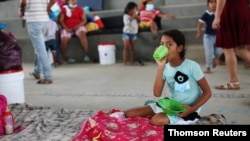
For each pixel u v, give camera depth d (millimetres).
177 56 2619
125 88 4609
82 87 4809
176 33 2572
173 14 7520
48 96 4363
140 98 4043
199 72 2641
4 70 3561
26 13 4898
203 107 3533
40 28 4922
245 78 4879
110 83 4988
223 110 3402
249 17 4059
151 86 4641
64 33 7184
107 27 7449
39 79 5453
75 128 2859
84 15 7262
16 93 3686
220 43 4191
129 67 6355
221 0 4000
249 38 4070
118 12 7715
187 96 2703
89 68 6461
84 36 7195
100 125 2568
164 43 2584
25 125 3031
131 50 6730
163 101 2646
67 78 5539
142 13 7055
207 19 5215
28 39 7559
